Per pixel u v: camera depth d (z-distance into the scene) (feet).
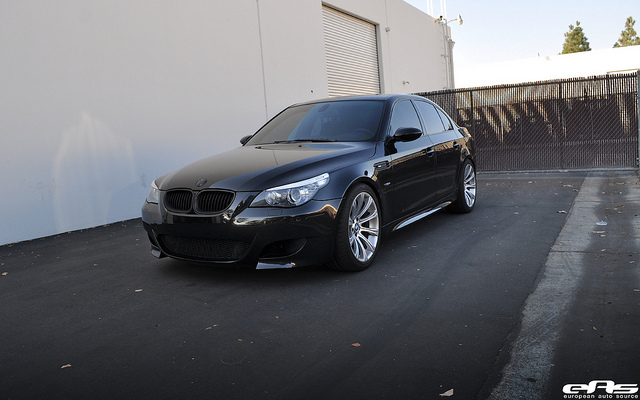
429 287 10.71
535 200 20.90
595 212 17.48
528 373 6.84
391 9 51.26
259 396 6.58
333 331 8.64
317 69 37.68
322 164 11.63
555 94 30.63
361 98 15.70
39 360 8.13
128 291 11.58
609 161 29.53
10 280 13.42
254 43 30.83
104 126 21.81
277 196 10.72
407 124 15.33
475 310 9.26
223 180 11.23
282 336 8.53
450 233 15.71
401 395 6.43
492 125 32.45
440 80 65.98
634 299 9.25
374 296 10.31
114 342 8.70
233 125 28.96
